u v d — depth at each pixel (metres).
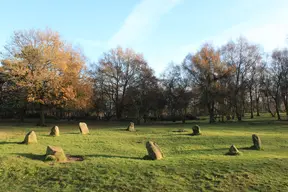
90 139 25.66
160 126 46.78
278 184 12.05
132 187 11.72
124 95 65.06
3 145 20.22
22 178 12.99
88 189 11.62
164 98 63.31
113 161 15.22
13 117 69.19
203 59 58.50
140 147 22.97
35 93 44.62
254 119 65.25
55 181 12.53
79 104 50.00
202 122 58.88
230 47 63.91
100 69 64.50
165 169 13.67
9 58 44.25
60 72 47.66
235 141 26.17
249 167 13.98
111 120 65.62
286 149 22.84
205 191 11.38
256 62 64.75
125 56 65.31
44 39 46.78
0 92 53.31
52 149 15.99
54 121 61.78
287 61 61.53
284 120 59.47
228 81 59.16
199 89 59.47
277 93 63.50
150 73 64.88
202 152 20.81
